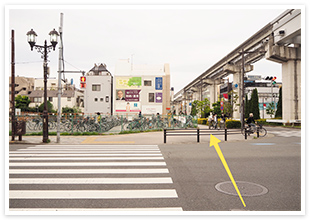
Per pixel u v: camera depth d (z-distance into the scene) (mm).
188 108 75438
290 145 10289
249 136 14156
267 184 4652
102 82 37219
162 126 20422
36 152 8430
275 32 25281
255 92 34469
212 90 59000
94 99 37031
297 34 22250
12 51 11641
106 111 36844
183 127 21516
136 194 4086
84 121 15953
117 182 4773
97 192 4191
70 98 49156
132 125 17797
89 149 9219
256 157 7422
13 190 4309
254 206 3605
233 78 43688
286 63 26422
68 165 6285
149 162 6664
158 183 4699
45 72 11398
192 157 7434
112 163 6527
